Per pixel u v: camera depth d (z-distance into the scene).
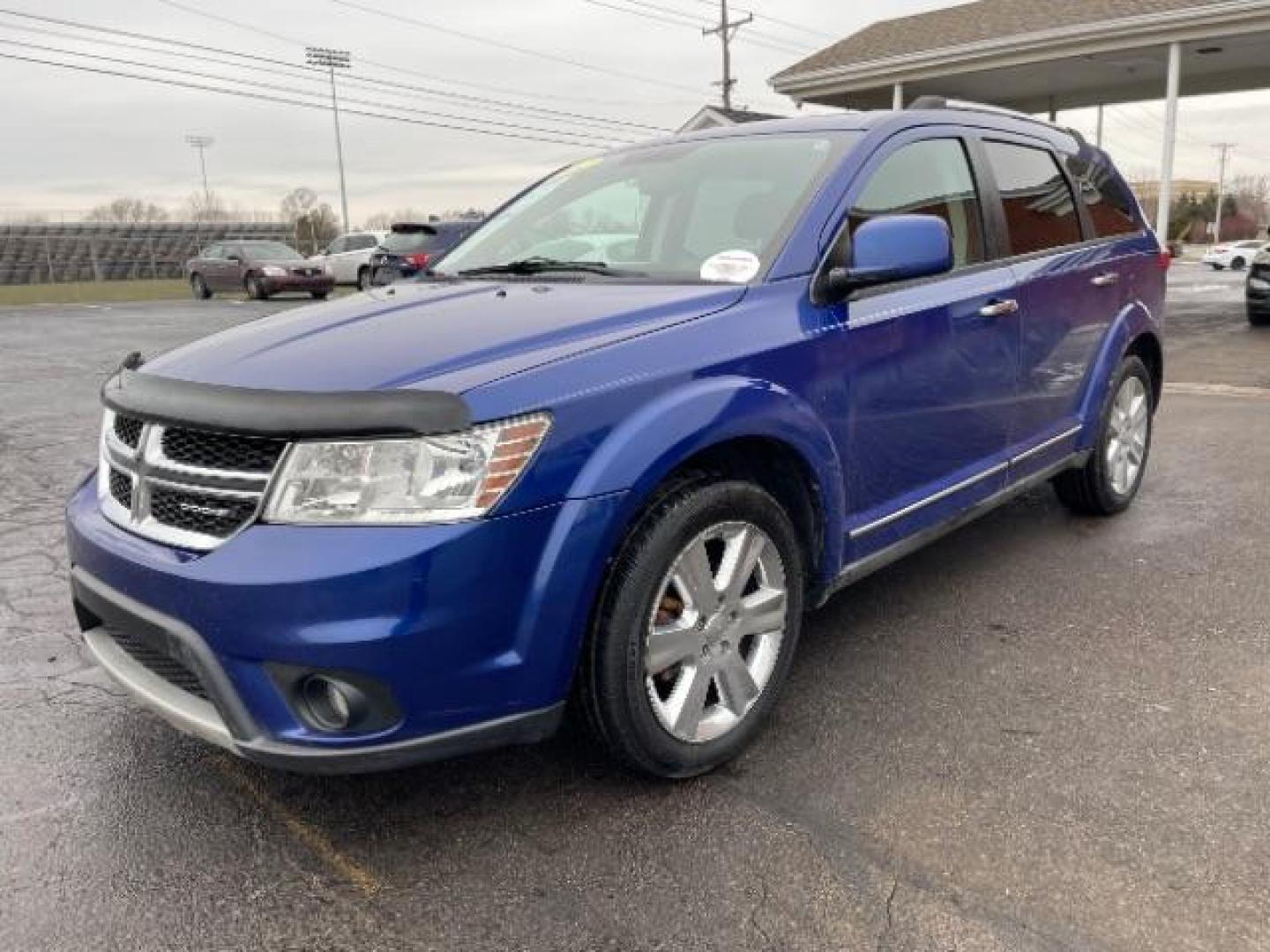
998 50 15.20
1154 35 13.92
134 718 3.23
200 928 2.28
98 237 44.78
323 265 28.94
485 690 2.35
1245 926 2.17
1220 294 21.58
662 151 3.98
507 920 2.28
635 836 2.57
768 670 2.95
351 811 2.71
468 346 2.54
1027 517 5.11
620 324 2.70
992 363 3.79
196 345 2.97
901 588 4.18
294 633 2.19
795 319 2.97
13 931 2.27
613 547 2.49
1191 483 5.65
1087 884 2.32
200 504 2.39
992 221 3.91
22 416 8.57
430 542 2.22
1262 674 3.32
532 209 4.07
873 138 3.46
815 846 2.50
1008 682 3.33
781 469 3.02
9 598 4.28
